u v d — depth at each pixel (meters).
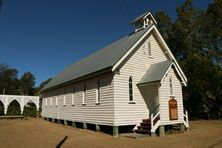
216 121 32.19
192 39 39.09
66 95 27.12
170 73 19.78
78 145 13.48
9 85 91.81
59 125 26.33
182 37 38.72
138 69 19.59
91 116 20.47
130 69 18.97
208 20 37.16
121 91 17.98
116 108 17.41
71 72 29.89
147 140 15.32
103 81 19.06
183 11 40.19
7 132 19.52
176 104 19.67
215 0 36.53
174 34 39.66
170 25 42.53
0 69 95.81
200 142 14.69
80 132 19.52
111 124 17.44
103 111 18.64
